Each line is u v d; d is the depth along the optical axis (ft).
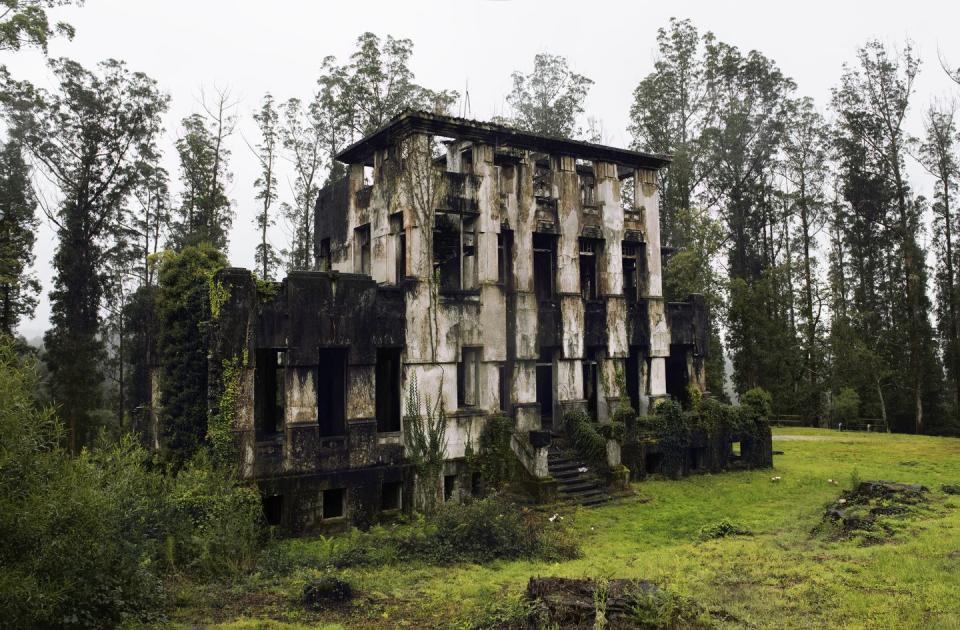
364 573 47.70
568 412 80.48
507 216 79.00
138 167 136.56
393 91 134.62
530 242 80.18
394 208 73.82
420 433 67.82
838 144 161.38
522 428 76.48
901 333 154.51
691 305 96.73
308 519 60.59
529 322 78.74
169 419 63.16
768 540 54.49
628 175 98.58
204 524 49.80
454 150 81.61
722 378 152.87
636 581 39.01
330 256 95.71
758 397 91.81
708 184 163.12
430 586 44.62
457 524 55.62
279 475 59.62
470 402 75.36
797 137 167.53
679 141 158.81
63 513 31.76
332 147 142.51
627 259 94.17
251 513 53.31
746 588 40.27
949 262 155.63
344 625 37.24
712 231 141.79
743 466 89.04
